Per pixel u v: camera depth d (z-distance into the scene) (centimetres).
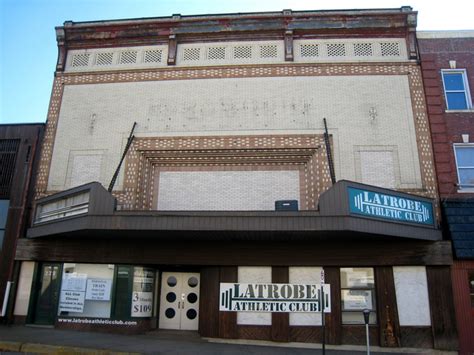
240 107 1627
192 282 1600
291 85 1634
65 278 1555
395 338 1361
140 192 1582
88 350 1084
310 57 1670
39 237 1562
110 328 1472
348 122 1579
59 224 1412
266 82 1647
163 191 1611
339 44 1683
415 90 1608
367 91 1612
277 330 1391
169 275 1616
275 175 1584
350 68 1644
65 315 1515
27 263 1588
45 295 1559
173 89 1678
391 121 1574
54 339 1233
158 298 1593
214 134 1602
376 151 1547
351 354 1245
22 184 1661
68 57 1789
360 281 1441
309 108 1602
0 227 1650
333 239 1408
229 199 1573
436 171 1511
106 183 1595
